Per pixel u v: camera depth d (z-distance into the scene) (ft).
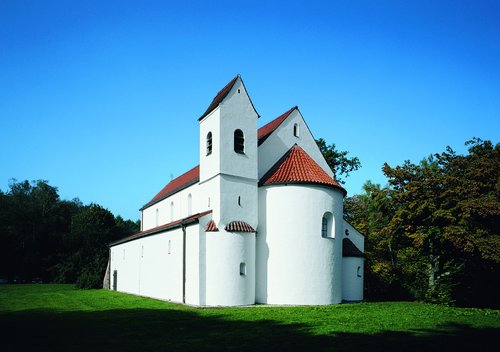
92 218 229.66
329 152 185.47
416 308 92.63
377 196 124.36
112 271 171.73
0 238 246.68
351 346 51.01
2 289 171.63
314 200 99.76
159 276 119.85
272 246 99.71
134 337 57.11
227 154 100.63
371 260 145.48
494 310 91.66
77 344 52.65
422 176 115.14
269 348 49.85
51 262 250.57
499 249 90.33
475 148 110.01
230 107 102.94
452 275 112.98
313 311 83.41
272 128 116.16
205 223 97.86
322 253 99.25
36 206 260.42
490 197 95.76
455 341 55.01
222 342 53.26
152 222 177.37
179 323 69.10
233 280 95.25
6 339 56.39
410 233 109.70
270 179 102.73
